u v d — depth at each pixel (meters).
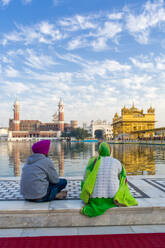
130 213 3.76
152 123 65.19
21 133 144.75
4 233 3.47
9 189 5.39
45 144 4.17
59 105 145.12
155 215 3.79
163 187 5.48
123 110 65.19
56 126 163.00
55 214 3.71
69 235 3.38
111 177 3.74
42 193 3.95
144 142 51.53
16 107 146.38
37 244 3.08
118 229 3.61
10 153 26.92
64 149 35.75
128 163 14.60
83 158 19.58
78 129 124.81
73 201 4.15
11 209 3.66
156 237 3.30
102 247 2.99
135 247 2.99
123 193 3.78
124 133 64.69
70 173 11.38
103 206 3.69
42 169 3.96
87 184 3.78
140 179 6.53
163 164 13.98
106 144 4.08
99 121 117.12
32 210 3.67
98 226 3.74
